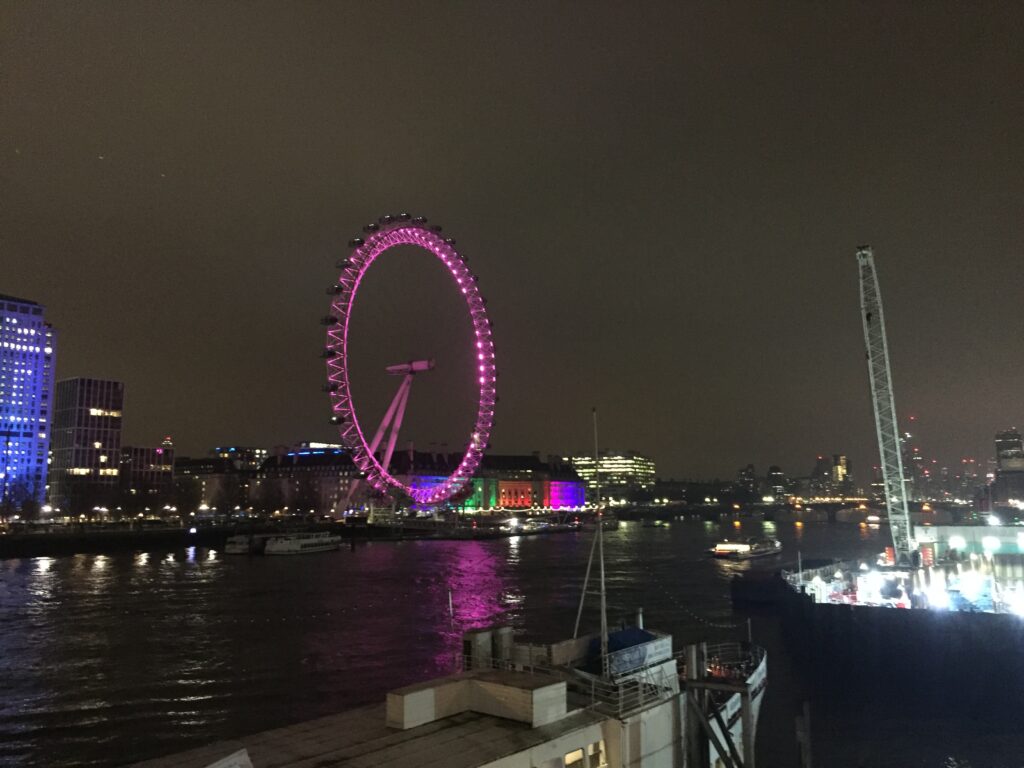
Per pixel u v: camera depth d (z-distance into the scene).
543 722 28.67
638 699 31.88
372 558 191.38
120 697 58.72
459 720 28.95
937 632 62.53
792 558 186.38
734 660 59.50
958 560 109.69
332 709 56.22
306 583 132.50
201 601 108.69
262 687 61.72
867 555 192.38
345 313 198.00
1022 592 88.06
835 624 66.88
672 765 33.00
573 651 37.12
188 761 25.11
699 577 145.00
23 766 45.16
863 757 47.91
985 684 59.84
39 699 58.06
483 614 99.06
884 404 123.19
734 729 41.03
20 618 93.31
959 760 47.53
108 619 92.62
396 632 85.25
